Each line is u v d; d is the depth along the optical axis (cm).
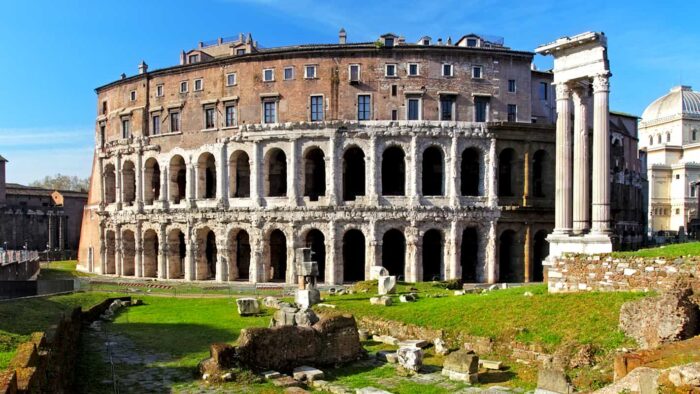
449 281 5919
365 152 7206
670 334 2492
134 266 8931
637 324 2659
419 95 7300
